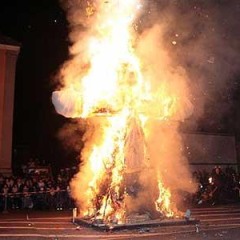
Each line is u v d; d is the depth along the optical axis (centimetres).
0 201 1411
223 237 731
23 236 790
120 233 799
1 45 2002
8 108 1986
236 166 1955
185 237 735
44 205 1453
